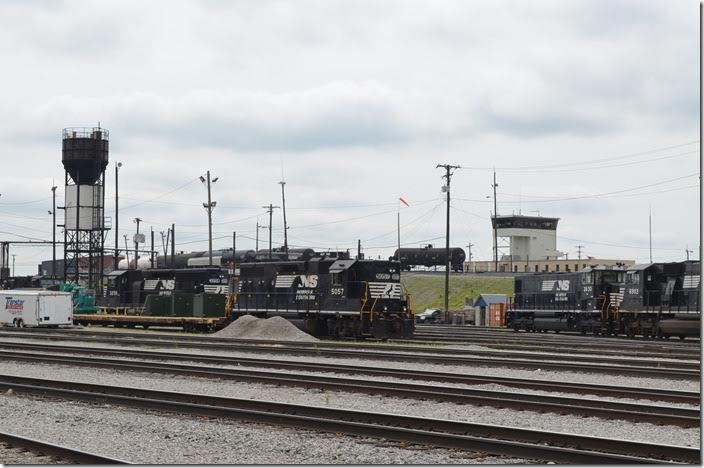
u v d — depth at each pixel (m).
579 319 73.00
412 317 55.66
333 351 40.97
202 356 38.69
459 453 16.69
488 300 98.50
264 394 26.20
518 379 28.05
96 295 85.25
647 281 66.19
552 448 15.88
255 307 63.03
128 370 33.53
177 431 19.31
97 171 97.50
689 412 21.22
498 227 157.12
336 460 16.27
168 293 73.00
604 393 25.61
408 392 24.88
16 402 24.56
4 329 69.69
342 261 57.03
